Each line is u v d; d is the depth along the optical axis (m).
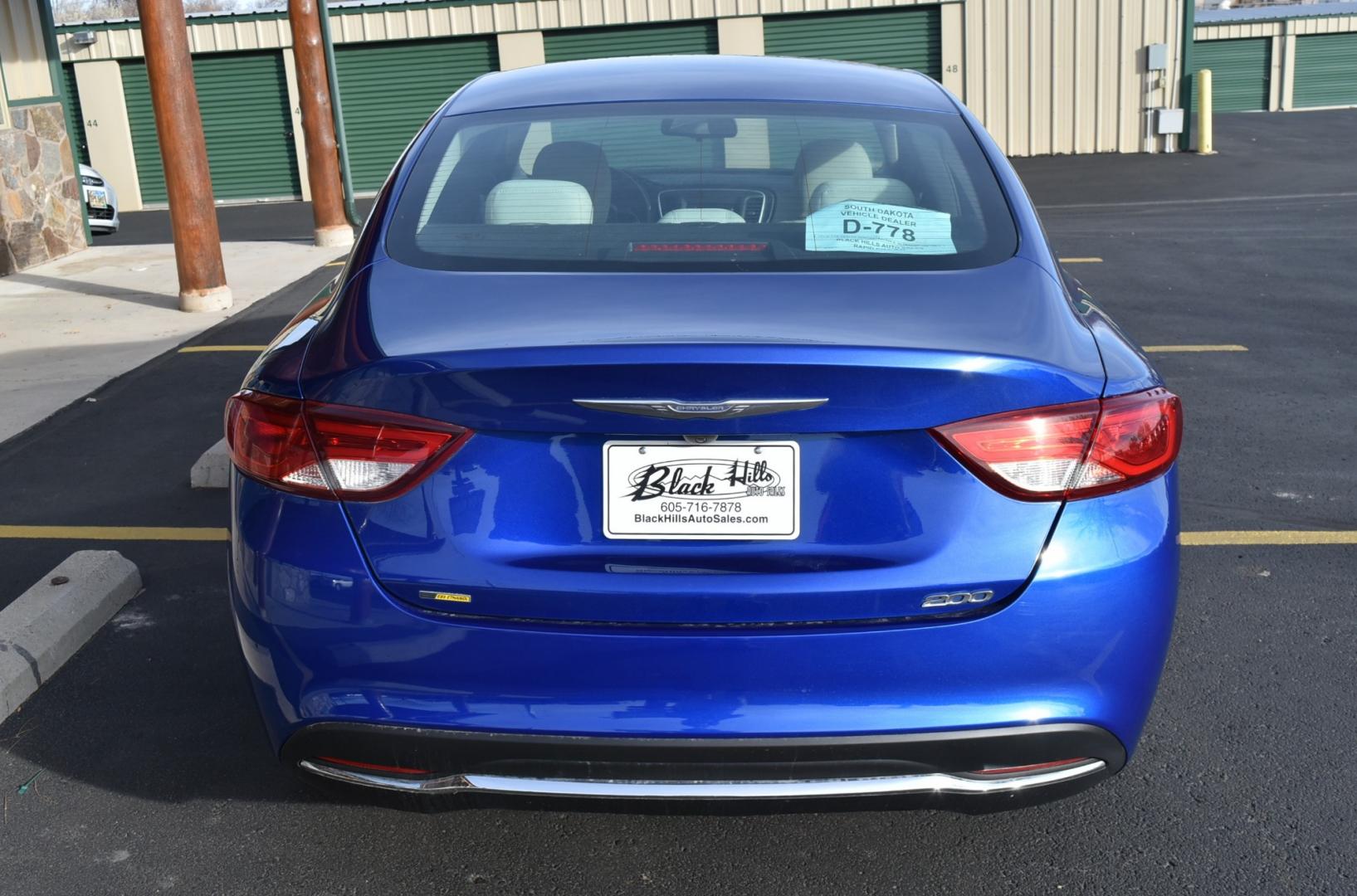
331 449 2.12
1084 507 2.11
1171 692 3.28
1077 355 2.20
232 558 2.29
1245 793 2.81
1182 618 3.72
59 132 11.27
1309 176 16.30
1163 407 2.20
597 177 2.78
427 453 2.07
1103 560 2.10
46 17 11.09
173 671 3.43
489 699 2.09
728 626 2.07
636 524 2.07
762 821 2.74
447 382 2.05
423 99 21.02
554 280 2.37
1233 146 20.59
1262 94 32.28
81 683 3.37
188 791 2.87
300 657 2.15
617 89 3.16
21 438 5.72
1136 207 14.05
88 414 6.09
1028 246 2.55
